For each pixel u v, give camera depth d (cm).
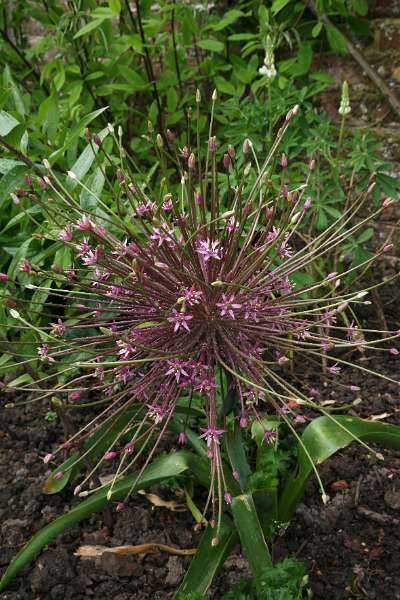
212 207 27
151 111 50
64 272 27
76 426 38
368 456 35
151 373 27
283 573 25
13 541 31
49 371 40
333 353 43
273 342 27
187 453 29
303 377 40
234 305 25
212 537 27
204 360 27
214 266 26
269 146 42
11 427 38
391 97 47
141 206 26
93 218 31
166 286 27
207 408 27
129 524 32
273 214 27
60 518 27
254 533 25
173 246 26
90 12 49
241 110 44
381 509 32
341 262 49
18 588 30
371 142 47
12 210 41
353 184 46
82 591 29
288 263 27
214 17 51
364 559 29
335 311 27
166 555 30
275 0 48
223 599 27
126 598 29
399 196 48
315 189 43
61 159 39
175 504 33
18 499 34
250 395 25
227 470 27
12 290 35
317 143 41
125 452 26
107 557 30
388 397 39
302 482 28
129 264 26
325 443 27
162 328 26
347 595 28
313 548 30
